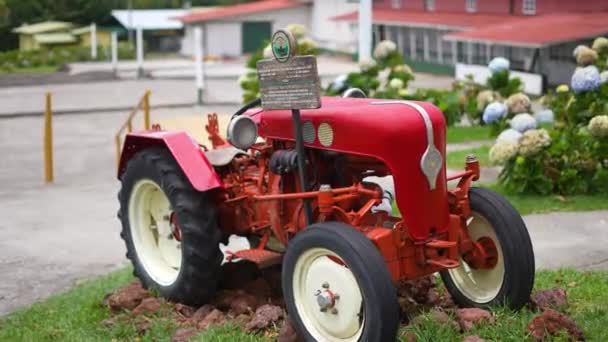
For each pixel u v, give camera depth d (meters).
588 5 34.41
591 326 5.47
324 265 5.13
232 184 6.24
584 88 11.23
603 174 10.38
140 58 43.03
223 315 6.04
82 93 35.88
